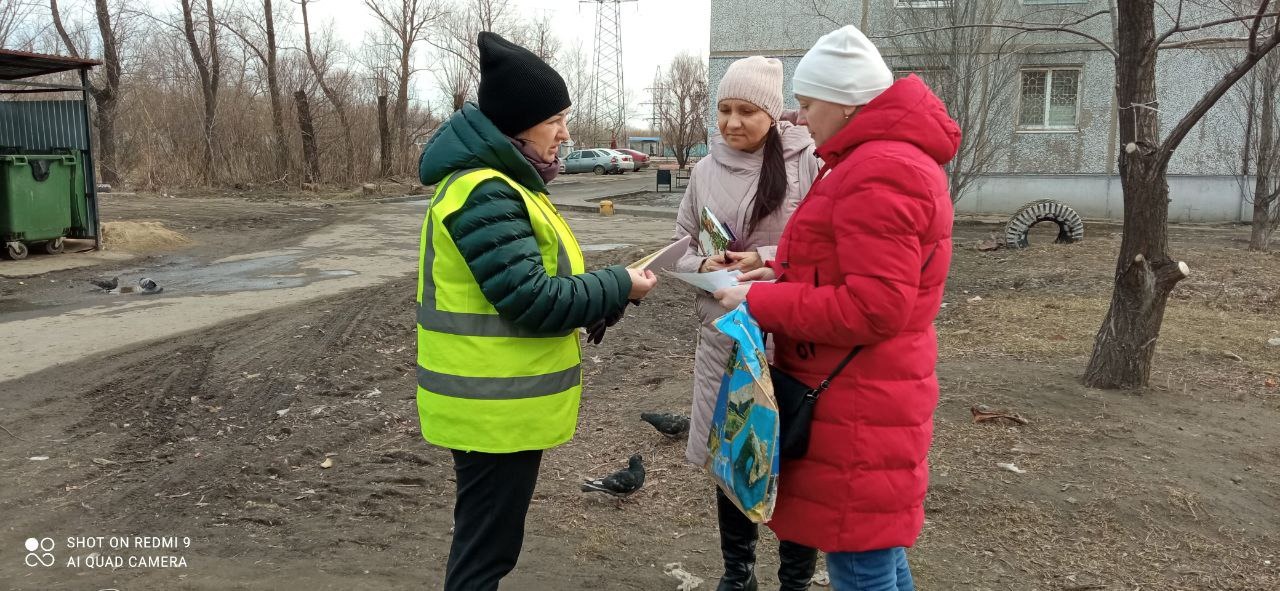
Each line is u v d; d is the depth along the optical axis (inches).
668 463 174.9
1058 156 726.5
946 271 89.5
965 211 758.5
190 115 1103.0
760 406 87.5
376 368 255.8
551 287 89.4
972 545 137.7
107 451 187.0
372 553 140.2
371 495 163.9
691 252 130.6
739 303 93.6
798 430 89.4
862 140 86.4
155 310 337.4
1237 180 682.2
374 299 359.3
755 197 120.7
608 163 1670.8
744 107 117.9
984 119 571.2
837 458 88.7
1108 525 142.9
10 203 452.1
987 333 278.7
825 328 84.8
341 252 527.8
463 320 91.8
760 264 110.7
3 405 216.8
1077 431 182.2
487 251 87.5
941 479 159.5
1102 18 692.1
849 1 756.6
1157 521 144.1
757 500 88.1
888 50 643.5
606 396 226.1
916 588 125.0
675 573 131.4
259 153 1105.4
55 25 1011.9
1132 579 127.3
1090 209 724.0
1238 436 180.4
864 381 87.7
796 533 92.4
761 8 787.4
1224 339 263.1
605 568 134.3
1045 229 682.2
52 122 502.0
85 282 409.4
